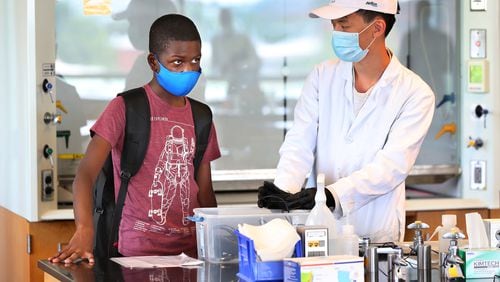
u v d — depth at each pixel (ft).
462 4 17.52
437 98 17.81
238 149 17.22
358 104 11.63
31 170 14.98
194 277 8.75
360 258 8.24
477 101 17.53
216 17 16.98
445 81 17.84
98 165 10.52
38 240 15.19
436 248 10.04
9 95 15.94
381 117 11.43
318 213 9.16
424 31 17.72
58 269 9.21
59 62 16.22
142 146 10.80
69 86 16.31
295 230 8.76
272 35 17.24
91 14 16.31
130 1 16.49
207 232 9.68
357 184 10.55
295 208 9.89
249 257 8.63
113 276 8.78
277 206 10.02
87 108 16.43
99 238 11.10
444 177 17.79
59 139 16.26
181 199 11.03
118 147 10.93
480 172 17.51
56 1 16.12
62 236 15.30
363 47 11.17
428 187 18.28
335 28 11.32
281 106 17.37
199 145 11.24
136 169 10.82
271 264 8.51
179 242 10.96
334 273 8.11
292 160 11.83
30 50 14.80
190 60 10.74
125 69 16.58
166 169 10.93
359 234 11.69
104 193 11.18
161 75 10.80
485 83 17.39
